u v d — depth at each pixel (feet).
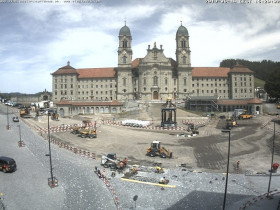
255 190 119.14
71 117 347.77
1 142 189.98
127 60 486.38
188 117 339.36
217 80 501.97
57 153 170.71
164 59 479.00
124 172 139.54
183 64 486.79
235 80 493.36
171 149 187.01
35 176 131.13
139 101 439.63
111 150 185.06
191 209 101.65
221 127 272.51
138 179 129.90
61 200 107.65
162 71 477.36
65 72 496.23
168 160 163.22
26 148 177.99
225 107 405.18
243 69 498.69
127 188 120.26
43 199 108.06
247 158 167.12
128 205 104.53
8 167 132.77
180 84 484.74
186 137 225.76
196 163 157.38
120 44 485.97
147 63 476.54
